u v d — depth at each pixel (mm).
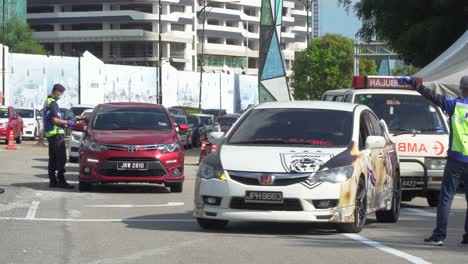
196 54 149125
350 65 120562
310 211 12047
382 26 42188
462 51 28422
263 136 13336
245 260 10148
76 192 20094
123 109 21656
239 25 157375
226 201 12258
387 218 15008
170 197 19141
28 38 127750
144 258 10273
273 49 61531
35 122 52094
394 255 10688
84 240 11828
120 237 12172
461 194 22250
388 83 19859
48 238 12016
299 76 123688
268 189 12070
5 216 14859
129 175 19625
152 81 88125
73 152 31219
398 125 18750
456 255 10844
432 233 12617
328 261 10133
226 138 13484
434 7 39125
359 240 12039
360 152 13047
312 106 14047
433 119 18812
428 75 27688
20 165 29812
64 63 77250
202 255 10516
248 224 13883
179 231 12906
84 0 140500
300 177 12109
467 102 11695
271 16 61375
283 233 12750
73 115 45094
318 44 121625
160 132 20672
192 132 51062
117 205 17141
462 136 11586
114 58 142000
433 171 18172
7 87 68375
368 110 14828
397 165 15562
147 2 139750
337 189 12148
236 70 155625
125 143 19656
